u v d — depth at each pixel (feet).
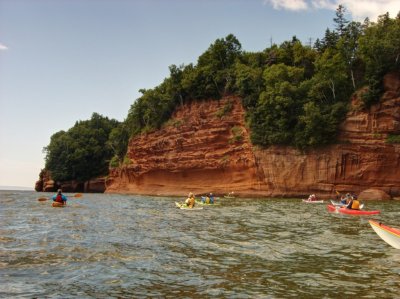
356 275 36.99
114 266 39.68
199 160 234.99
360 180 183.62
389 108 184.14
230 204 140.56
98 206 126.31
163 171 258.37
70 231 63.31
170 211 107.45
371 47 192.13
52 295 30.37
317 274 37.27
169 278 35.53
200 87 254.68
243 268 39.32
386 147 180.55
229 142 225.35
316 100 207.72
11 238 55.57
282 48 257.75
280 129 202.49
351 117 189.57
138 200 174.50
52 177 395.75
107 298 29.91
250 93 230.48
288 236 60.18
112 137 354.95
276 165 200.54
